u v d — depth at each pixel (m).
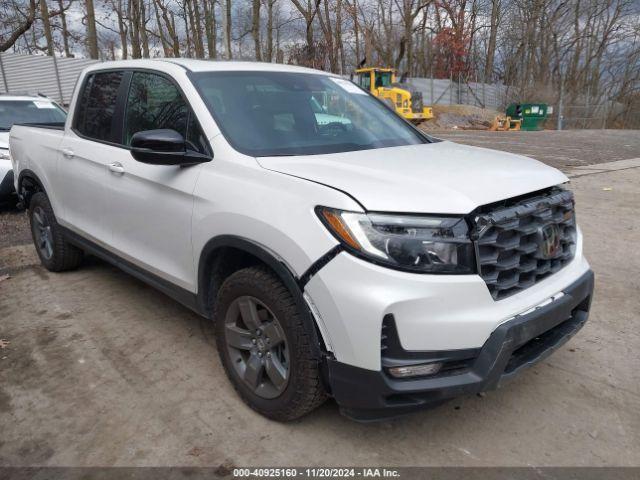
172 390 3.32
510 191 2.63
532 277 2.74
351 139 3.54
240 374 3.07
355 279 2.38
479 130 28.38
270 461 2.69
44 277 5.24
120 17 31.73
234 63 3.83
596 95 40.47
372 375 2.39
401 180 2.61
